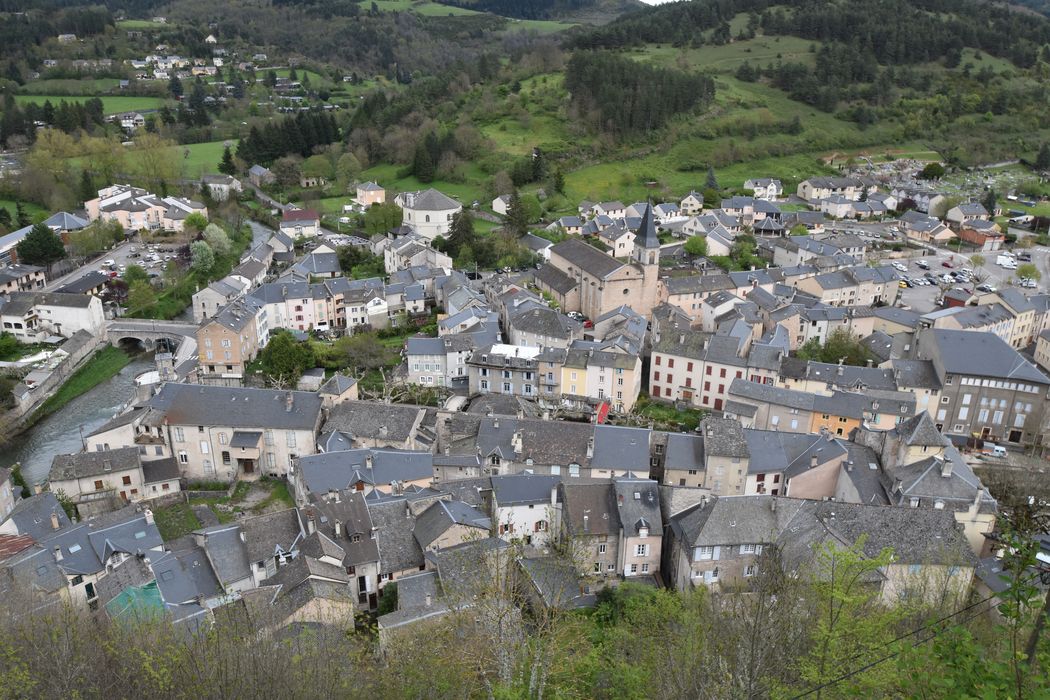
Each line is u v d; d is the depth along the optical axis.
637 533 89.62
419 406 123.44
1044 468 119.00
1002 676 24.03
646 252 163.88
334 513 87.88
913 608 53.28
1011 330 161.62
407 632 66.44
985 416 129.00
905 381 129.12
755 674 39.38
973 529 92.94
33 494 106.75
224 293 168.38
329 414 117.75
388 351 154.62
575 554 82.00
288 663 45.41
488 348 138.25
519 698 44.00
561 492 94.19
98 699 40.38
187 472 113.19
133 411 118.50
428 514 90.81
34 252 185.75
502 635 51.69
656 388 143.62
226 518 104.56
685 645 50.25
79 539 84.31
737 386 124.94
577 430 107.81
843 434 119.12
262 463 114.19
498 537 82.38
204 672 41.47
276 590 75.12
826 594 44.12
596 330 155.38
